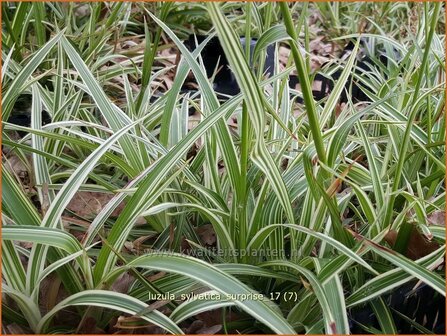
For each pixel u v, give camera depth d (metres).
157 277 0.90
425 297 0.96
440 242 0.96
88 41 1.76
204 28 2.27
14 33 1.53
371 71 1.81
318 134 0.80
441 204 1.01
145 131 1.10
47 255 0.83
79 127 1.34
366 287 0.84
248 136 0.85
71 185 0.83
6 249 0.76
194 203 0.94
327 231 0.98
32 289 0.78
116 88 1.67
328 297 0.75
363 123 1.22
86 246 0.83
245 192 0.90
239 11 2.41
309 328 0.81
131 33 1.97
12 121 1.48
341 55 2.07
